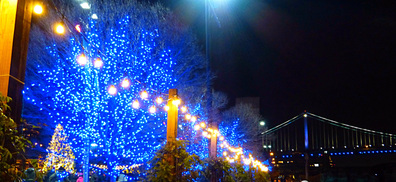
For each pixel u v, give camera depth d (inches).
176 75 936.9
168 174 348.2
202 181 486.9
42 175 203.0
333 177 1060.5
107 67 756.0
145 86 801.6
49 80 787.4
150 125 818.8
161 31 933.8
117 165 793.6
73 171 570.6
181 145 369.7
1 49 211.3
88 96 729.6
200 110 957.2
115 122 771.4
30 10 229.0
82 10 839.7
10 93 208.1
